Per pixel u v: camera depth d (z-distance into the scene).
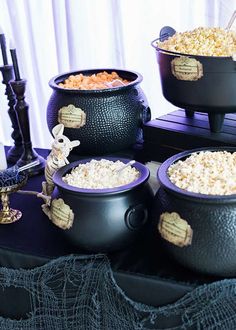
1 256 0.89
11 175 0.98
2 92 1.85
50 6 1.62
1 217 0.98
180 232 0.73
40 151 1.29
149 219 0.85
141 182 0.81
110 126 1.04
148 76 1.53
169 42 1.00
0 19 1.74
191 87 0.92
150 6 1.43
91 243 0.81
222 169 0.79
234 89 0.90
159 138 1.05
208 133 0.99
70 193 0.80
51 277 0.85
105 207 0.79
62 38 1.60
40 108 1.80
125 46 1.51
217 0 1.31
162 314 0.79
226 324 0.76
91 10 1.52
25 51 1.74
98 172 0.87
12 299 0.92
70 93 1.03
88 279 0.82
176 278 0.77
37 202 1.04
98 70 1.23
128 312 0.81
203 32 0.99
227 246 0.71
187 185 0.76
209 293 0.74
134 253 0.84
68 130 1.05
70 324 0.87
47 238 0.91
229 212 0.70
